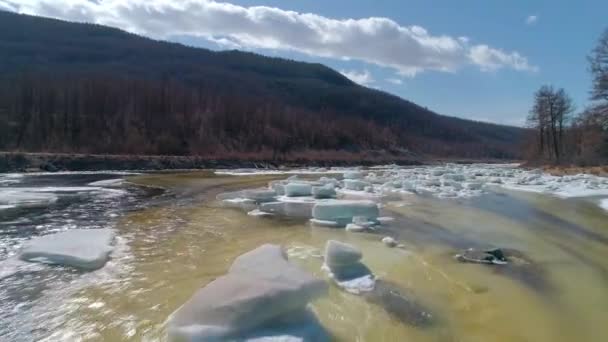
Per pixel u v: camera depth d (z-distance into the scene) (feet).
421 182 72.95
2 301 17.79
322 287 15.72
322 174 113.60
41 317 16.31
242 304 13.83
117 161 111.34
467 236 32.19
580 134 134.72
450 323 16.62
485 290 20.34
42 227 32.94
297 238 29.99
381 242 29.17
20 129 139.95
